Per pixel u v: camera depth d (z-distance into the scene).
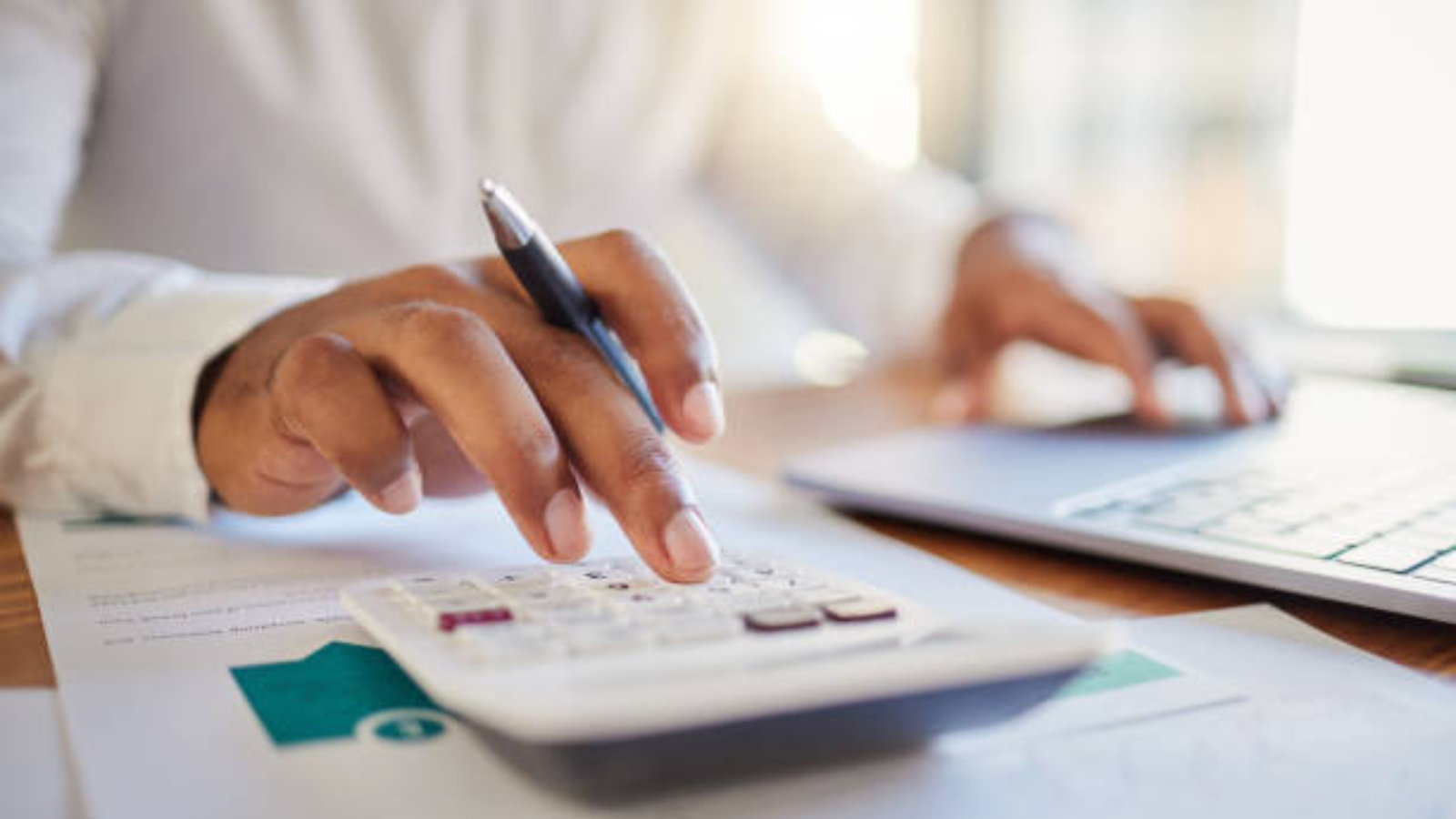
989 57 1.67
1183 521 0.48
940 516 0.53
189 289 0.60
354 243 1.05
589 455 0.39
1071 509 0.51
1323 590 0.40
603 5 1.18
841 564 0.47
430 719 0.30
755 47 1.32
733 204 1.36
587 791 0.24
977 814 0.25
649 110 1.25
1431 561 0.41
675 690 0.23
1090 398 0.91
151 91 0.96
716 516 0.57
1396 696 0.32
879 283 1.17
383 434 0.40
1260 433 0.68
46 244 0.79
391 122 1.06
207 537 0.52
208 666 0.34
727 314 1.50
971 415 0.83
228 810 0.25
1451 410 0.74
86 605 0.41
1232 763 0.28
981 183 1.69
